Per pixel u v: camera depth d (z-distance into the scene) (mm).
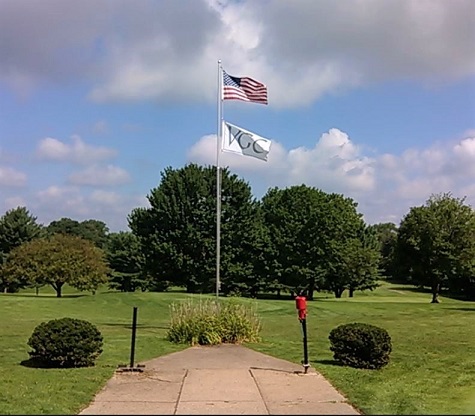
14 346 14703
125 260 66188
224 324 15531
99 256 57000
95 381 10086
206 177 54531
